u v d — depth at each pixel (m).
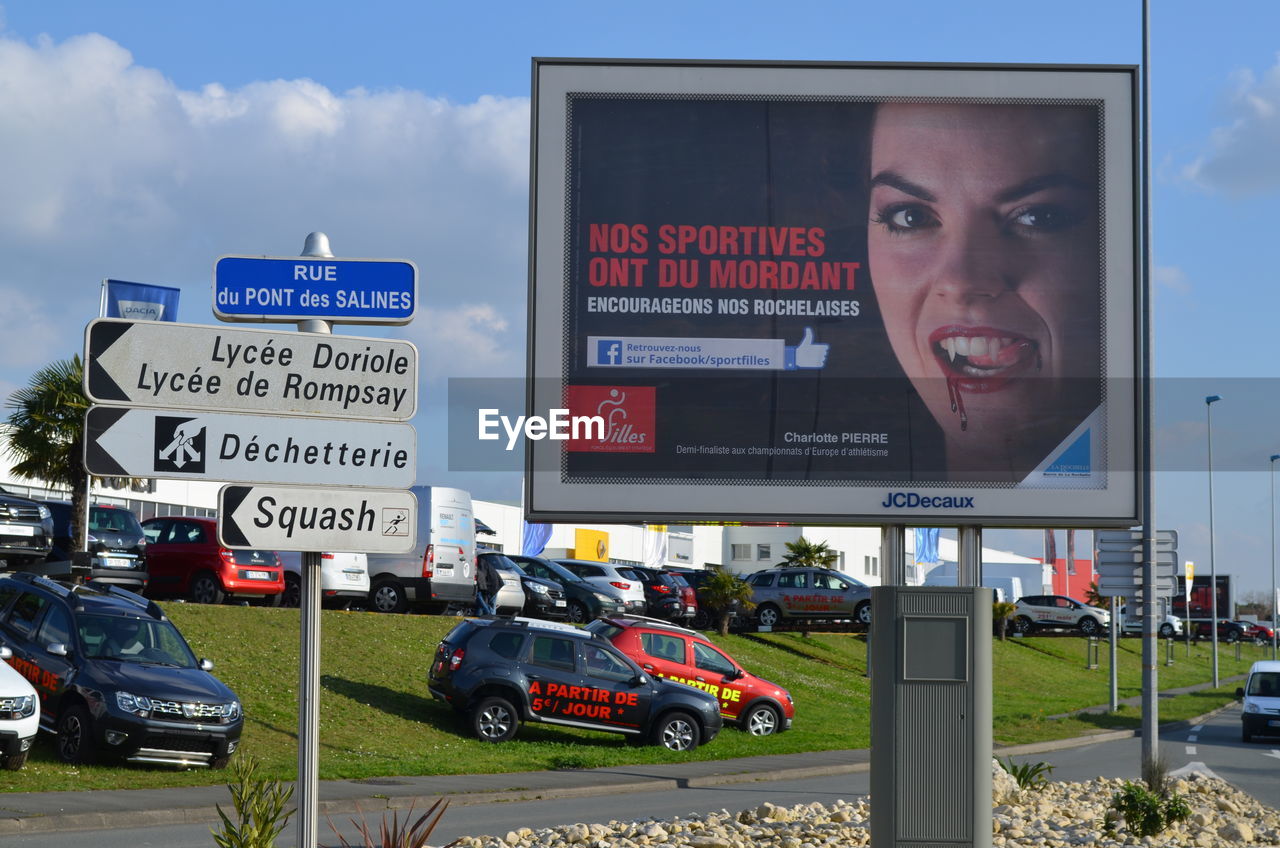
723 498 10.09
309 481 6.78
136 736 15.41
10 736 14.55
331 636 24.28
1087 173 10.47
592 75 10.33
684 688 22.14
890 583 10.24
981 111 10.48
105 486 44.09
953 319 10.32
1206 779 18.69
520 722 21.12
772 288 10.27
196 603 25.30
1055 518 10.20
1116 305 10.34
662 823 12.92
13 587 17.38
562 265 10.19
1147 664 18.80
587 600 34.03
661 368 10.17
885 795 9.48
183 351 6.67
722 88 10.38
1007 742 26.94
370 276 6.98
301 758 6.68
